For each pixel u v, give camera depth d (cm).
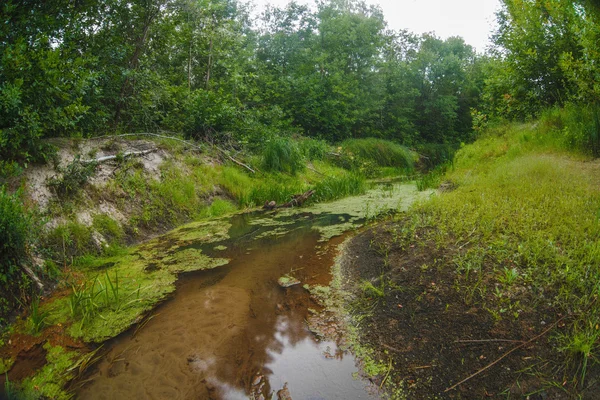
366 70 2256
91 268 462
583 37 744
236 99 1173
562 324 260
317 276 419
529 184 536
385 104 2462
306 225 651
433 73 2919
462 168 940
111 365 282
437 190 824
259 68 1703
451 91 2912
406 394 239
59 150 542
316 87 1803
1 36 468
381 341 289
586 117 719
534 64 940
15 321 340
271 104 1689
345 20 2195
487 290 309
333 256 476
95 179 566
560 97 915
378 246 453
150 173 691
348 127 1984
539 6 928
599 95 725
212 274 444
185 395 249
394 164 1772
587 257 314
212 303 371
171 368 276
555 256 326
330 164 1464
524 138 841
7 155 452
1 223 352
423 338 280
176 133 927
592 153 649
